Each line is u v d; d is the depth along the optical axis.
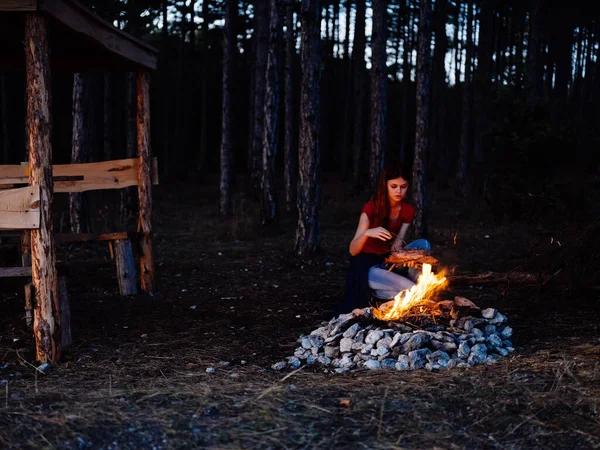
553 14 25.88
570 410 3.27
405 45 28.84
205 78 26.61
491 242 10.77
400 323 4.73
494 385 3.68
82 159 10.56
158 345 4.89
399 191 5.30
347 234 12.09
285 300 6.64
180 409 3.36
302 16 9.07
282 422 3.17
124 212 15.12
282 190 23.53
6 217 4.19
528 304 6.02
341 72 34.88
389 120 36.22
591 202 11.62
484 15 20.59
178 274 8.27
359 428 3.10
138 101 7.12
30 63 4.16
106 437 3.00
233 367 4.31
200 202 19.44
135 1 15.01
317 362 4.41
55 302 4.41
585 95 30.97
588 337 4.83
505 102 13.61
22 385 3.89
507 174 13.00
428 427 3.10
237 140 33.19
